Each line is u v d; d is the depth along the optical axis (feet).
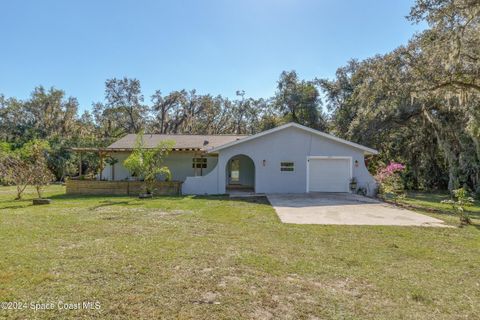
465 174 53.88
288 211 31.12
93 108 123.95
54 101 115.44
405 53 50.42
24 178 41.57
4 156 44.34
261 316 9.89
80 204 35.32
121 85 118.83
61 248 16.58
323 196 44.65
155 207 32.91
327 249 17.75
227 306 10.47
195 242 18.37
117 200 39.63
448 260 16.10
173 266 14.10
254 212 30.25
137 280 12.42
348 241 19.66
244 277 13.08
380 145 73.26
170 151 53.98
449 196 54.29
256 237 20.18
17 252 15.71
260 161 49.67
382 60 55.62
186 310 10.12
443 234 21.89
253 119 134.62
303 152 49.90
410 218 28.02
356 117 72.18
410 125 68.03
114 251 16.10
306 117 101.81
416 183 72.69
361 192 49.06
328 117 100.99
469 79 40.63
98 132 116.88
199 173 60.08
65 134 107.14
